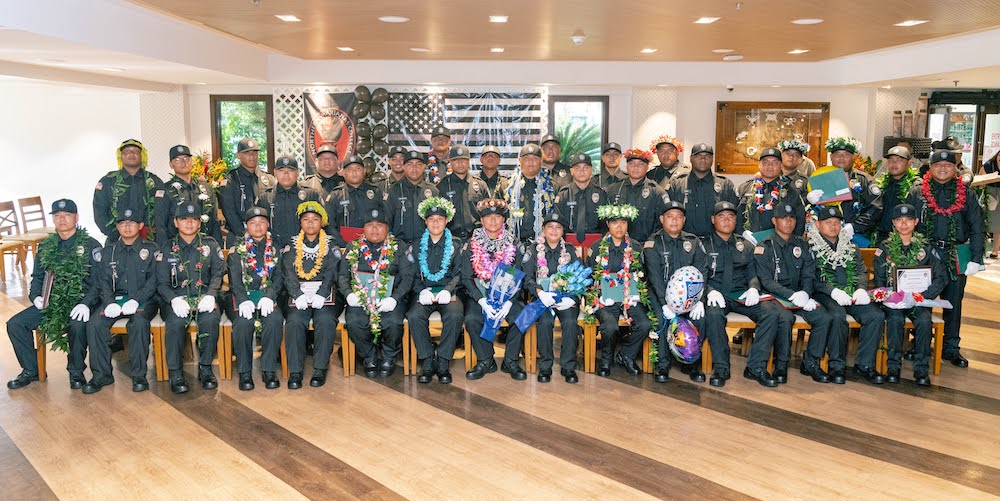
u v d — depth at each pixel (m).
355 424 4.55
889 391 5.11
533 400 4.95
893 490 3.71
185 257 5.30
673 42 7.72
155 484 3.79
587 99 10.72
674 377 5.42
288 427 4.50
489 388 5.19
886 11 5.78
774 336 5.24
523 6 5.63
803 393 5.07
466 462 4.03
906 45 8.44
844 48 8.18
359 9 5.78
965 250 5.64
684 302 5.14
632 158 6.51
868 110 10.93
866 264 6.20
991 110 10.92
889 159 6.05
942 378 5.39
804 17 6.08
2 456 4.10
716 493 3.68
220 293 5.46
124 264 5.26
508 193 6.39
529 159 6.32
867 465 3.98
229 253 5.57
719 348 5.23
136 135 11.68
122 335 6.08
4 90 11.54
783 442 4.27
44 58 6.80
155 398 4.99
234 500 3.63
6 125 11.63
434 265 5.51
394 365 5.62
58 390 5.12
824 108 11.02
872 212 6.19
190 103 10.67
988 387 5.18
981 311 7.44
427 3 5.50
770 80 10.20
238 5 5.61
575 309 5.41
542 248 5.49
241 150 6.64
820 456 4.09
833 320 5.28
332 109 10.48
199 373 5.26
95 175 11.77
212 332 5.17
